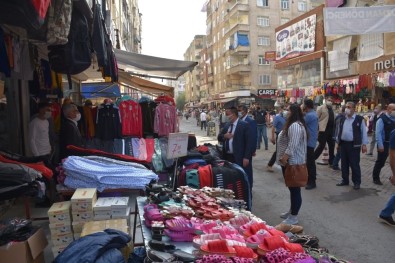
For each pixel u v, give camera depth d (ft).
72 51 14.11
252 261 7.01
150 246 8.21
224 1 170.40
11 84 21.18
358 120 24.27
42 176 13.52
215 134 74.18
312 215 18.92
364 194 23.07
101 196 15.24
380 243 15.07
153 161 22.31
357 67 61.31
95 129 26.04
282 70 95.55
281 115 33.68
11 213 17.19
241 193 15.23
